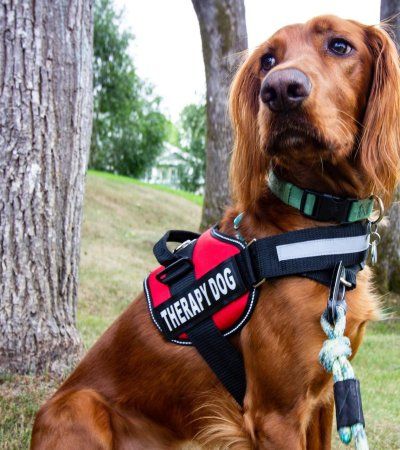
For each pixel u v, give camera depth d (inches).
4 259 41.0
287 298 24.3
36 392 40.1
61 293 43.5
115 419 28.2
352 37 25.3
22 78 40.6
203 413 27.7
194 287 26.9
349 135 24.5
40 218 41.8
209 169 124.4
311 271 24.2
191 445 29.5
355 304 25.1
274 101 22.4
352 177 25.3
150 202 197.2
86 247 117.3
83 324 67.4
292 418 24.4
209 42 120.6
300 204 25.3
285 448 24.3
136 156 366.6
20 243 41.2
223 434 26.8
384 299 100.9
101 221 149.9
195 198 269.9
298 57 24.6
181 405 28.0
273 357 24.5
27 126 40.9
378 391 53.9
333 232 24.8
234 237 26.8
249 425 25.4
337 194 25.5
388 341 76.1
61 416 27.0
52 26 41.3
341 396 20.0
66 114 42.5
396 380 57.9
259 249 25.0
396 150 25.0
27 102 40.8
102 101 343.6
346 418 19.6
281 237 24.8
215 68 120.7
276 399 24.7
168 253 28.5
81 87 43.3
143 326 28.7
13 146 40.8
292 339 24.1
